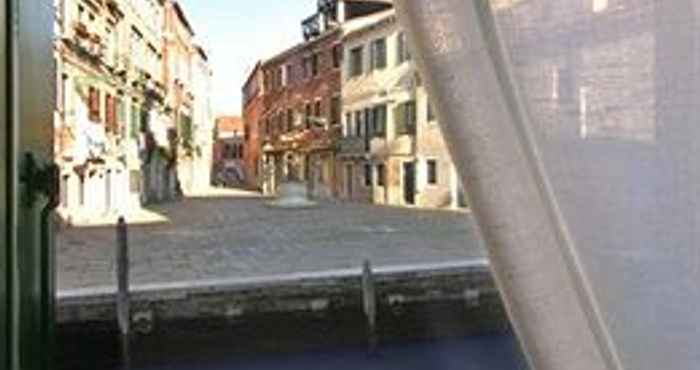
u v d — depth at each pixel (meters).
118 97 15.07
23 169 1.28
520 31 0.91
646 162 0.93
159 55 15.16
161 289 14.80
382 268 15.83
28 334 1.30
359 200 26.62
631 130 0.93
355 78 27.66
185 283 15.21
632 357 0.94
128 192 15.95
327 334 16.02
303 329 15.95
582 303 0.93
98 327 13.10
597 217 0.92
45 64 1.46
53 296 1.51
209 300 15.33
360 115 27.19
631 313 0.93
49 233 1.42
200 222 19.38
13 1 1.19
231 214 20.92
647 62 0.93
